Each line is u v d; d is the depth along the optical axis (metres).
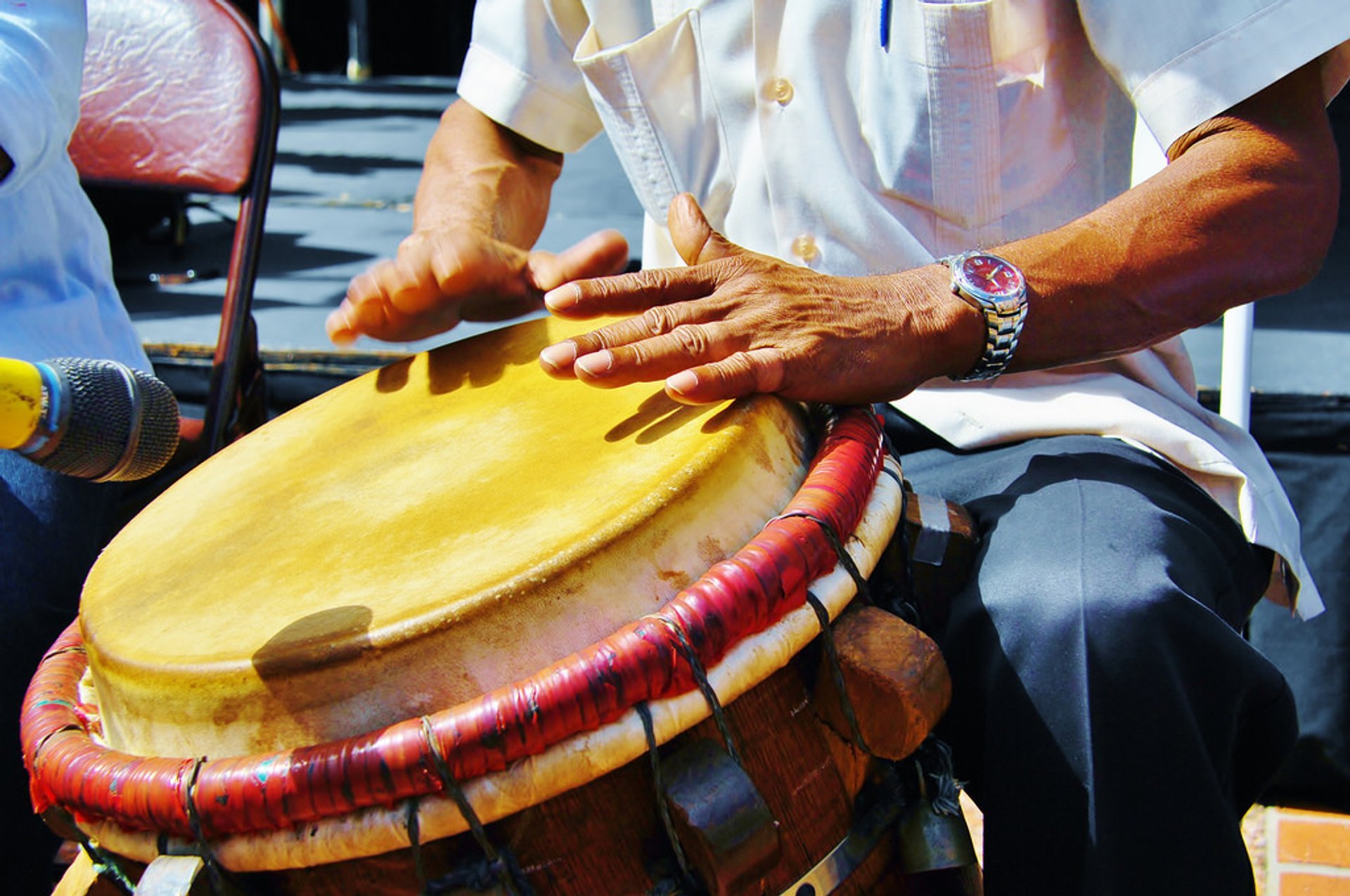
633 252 3.00
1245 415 1.61
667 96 1.36
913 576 1.01
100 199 3.16
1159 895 0.96
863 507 0.90
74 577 1.42
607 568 0.81
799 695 0.88
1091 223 1.08
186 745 0.82
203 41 1.85
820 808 0.88
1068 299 1.05
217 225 3.57
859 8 1.24
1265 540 1.18
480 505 0.92
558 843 0.79
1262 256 1.07
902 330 1.01
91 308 1.50
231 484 1.12
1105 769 0.95
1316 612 1.29
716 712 0.79
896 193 1.27
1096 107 1.27
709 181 1.38
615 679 0.76
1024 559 1.03
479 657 0.79
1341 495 1.79
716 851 0.77
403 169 4.21
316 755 0.77
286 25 7.39
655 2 1.35
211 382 1.78
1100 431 1.21
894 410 1.34
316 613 0.83
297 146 4.53
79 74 1.31
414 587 0.83
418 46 8.42
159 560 1.00
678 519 0.84
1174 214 1.07
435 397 1.17
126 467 0.78
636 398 1.04
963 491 1.19
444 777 0.75
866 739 0.86
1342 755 1.79
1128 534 1.03
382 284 1.17
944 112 1.23
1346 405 1.79
